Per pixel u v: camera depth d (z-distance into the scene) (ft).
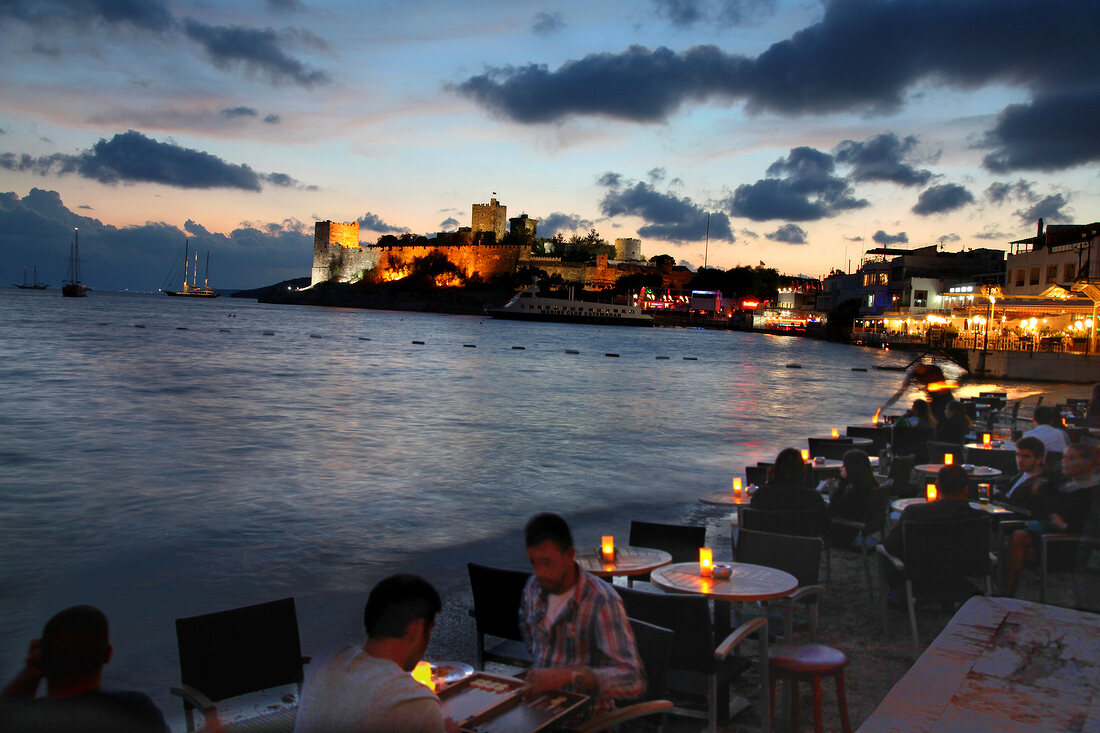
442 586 25.70
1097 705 8.36
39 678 10.33
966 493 20.47
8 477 43.73
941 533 19.76
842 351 270.87
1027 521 24.02
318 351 194.39
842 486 25.89
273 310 606.55
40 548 29.60
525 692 10.52
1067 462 22.15
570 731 10.80
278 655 14.12
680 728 15.94
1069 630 10.81
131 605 23.41
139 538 31.30
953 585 20.08
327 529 33.14
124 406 79.51
